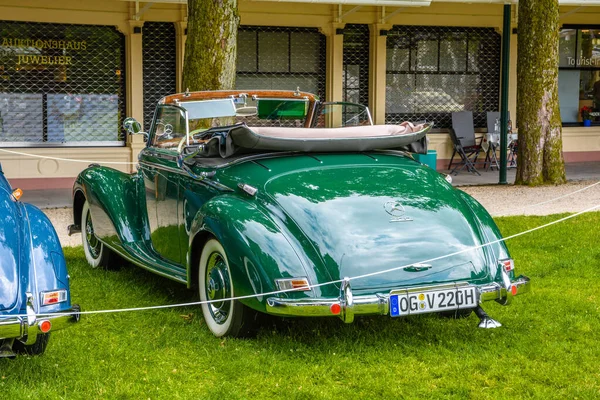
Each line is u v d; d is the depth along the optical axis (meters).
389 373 4.21
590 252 7.25
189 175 5.40
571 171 14.73
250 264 4.37
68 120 13.20
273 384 4.07
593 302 5.62
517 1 12.83
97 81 13.32
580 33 16.45
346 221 4.51
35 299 3.84
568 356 4.47
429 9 15.03
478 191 11.89
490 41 15.70
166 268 5.57
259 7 13.97
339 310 4.21
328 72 14.59
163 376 4.18
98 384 4.05
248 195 4.82
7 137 12.84
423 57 15.31
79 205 7.08
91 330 5.00
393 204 4.68
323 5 14.37
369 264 4.39
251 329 4.71
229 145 5.09
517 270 6.66
